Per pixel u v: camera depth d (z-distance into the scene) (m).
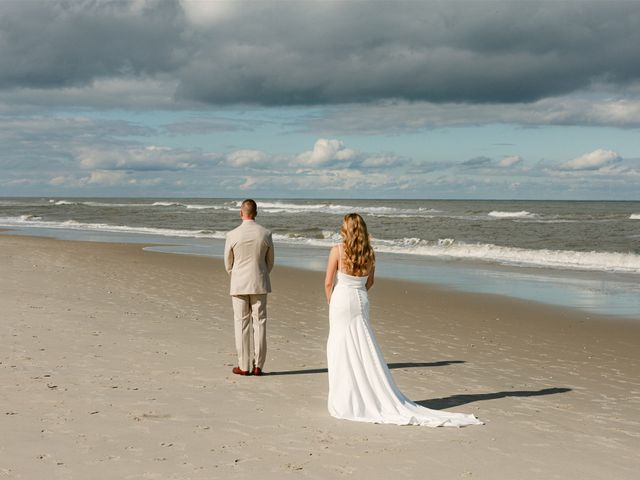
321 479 4.16
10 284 13.72
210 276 16.72
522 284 16.55
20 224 49.56
